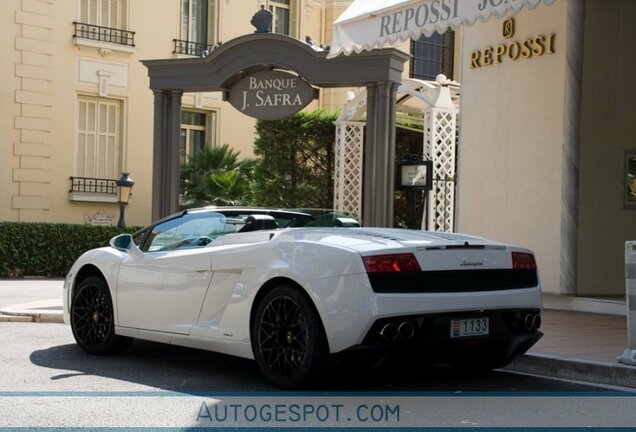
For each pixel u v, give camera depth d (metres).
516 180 11.87
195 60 12.60
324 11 27.20
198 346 6.75
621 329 8.83
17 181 21.59
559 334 8.41
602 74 11.27
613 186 11.34
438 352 5.89
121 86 23.25
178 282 6.93
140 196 23.64
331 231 6.43
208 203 21.70
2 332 9.48
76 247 20.34
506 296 6.09
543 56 11.51
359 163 16.56
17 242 19.72
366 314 5.55
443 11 9.41
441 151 15.28
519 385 6.42
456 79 26.77
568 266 10.98
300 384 5.91
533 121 11.62
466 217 12.71
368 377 6.71
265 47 11.94
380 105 11.18
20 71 21.59
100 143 23.08
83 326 7.87
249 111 12.38
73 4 22.44
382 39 10.27
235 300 6.37
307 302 5.83
